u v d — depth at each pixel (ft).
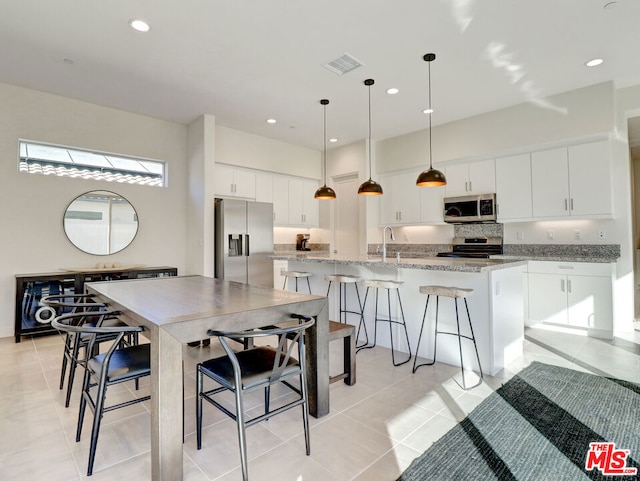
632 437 6.20
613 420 6.78
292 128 17.56
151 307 6.12
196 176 16.26
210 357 10.64
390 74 11.80
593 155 12.92
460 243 17.46
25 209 13.07
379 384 8.66
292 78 12.11
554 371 9.32
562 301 13.01
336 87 12.85
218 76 12.01
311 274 13.91
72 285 13.00
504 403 7.55
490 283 9.21
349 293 12.73
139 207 15.78
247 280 16.74
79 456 5.82
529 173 14.43
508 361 9.98
